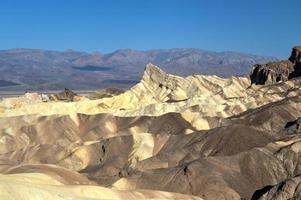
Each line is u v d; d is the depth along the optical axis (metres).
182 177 92.94
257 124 135.50
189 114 140.12
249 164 97.69
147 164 108.81
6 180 57.22
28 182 64.88
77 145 125.44
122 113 156.62
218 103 162.00
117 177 103.50
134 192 74.12
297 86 180.88
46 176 73.94
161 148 119.00
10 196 51.66
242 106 156.62
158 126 137.38
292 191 82.44
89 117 146.12
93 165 118.38
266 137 114.69
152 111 154.62
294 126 128.62
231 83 189.75
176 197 78.38
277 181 95.12
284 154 99.19
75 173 90.19
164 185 92.06
